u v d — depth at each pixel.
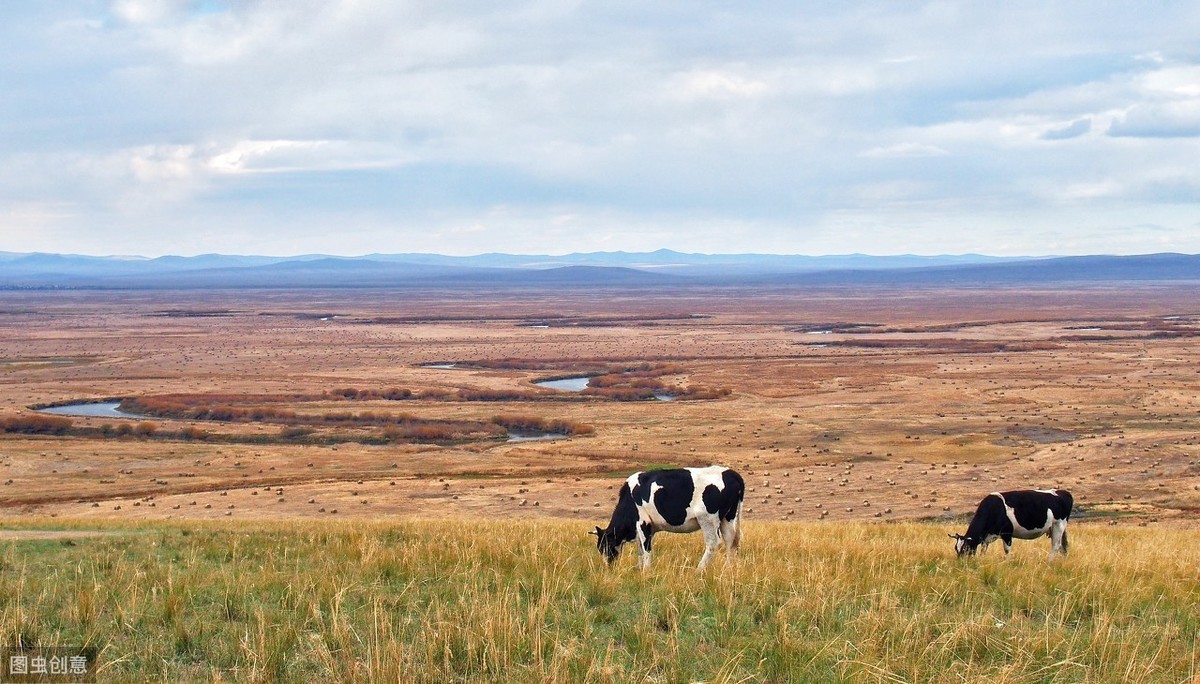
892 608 12.45
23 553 17.56
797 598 12.74
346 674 10.02
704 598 13.19
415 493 51.53
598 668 10.13
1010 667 10.25
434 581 14.42
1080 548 21.39
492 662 10.48
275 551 17.66
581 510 46.91
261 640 10.58
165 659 10.83
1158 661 10.88
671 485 16.95
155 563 16.25
